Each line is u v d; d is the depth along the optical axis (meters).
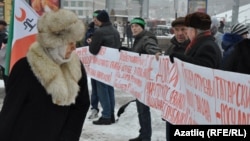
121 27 24.78
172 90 4.09
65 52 2.62
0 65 7.45
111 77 6.11
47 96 2.55
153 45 5.12
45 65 2.53
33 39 4.97
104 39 6.41
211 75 3.06
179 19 4.47
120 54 5.90
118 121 6.74
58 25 2.51
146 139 5.21
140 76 5.20
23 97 2.53
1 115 2.54
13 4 4.95
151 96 4.79
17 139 2.49
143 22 5.26
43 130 2.52
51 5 10.85
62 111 2.61
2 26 8.05
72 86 2.64
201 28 3.70
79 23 2.58
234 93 2.75
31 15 4.95
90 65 6.77
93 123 6.53
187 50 3.86
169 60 4.21
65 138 2.66
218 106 2.97
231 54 3.17
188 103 3.60
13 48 4.94
